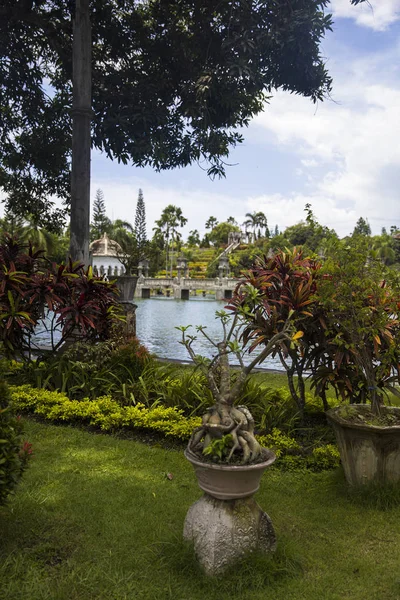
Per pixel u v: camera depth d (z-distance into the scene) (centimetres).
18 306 591
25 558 257
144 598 229
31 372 620
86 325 634
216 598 229
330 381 448
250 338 459
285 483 379
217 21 955
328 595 233
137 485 361
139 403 524
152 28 1030
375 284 374
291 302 439
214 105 1043
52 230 1239
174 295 4975
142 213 6462
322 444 446
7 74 1058
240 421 252
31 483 356
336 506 336
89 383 574
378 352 388
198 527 252
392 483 344
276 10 877
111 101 995
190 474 388
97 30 1006
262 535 257
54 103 1118
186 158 1093
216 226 9944
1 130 1138
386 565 264
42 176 1171
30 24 966
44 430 488
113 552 267
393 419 360
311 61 960
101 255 3541
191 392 537
